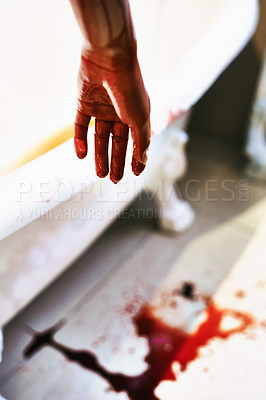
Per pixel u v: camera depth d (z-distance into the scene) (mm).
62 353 1219
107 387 1146
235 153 2053
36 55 1596
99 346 1241
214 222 1686
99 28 458
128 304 1365
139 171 627
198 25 1464
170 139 1341
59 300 1361
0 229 656
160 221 1610
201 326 1310
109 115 569
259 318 1340
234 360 1224
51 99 1738
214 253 1553
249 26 1318
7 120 1626
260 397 1140
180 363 1210
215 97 1994
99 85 529
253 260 1535
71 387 1140
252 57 1808
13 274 1013
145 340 1266
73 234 1142
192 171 1942
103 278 1440
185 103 1081
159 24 1606
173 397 1132
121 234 1610
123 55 483
